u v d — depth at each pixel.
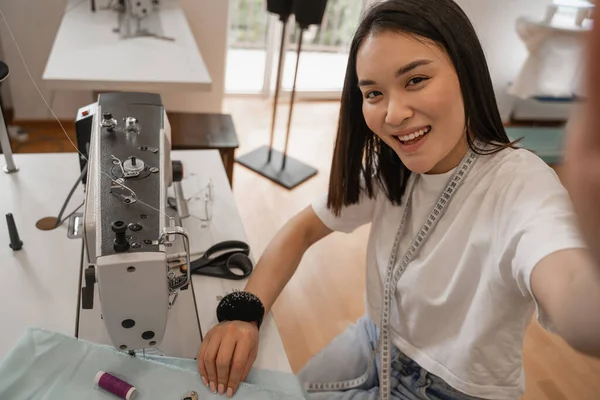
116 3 2.51
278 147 3.27
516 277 0.78
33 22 2.76
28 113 3.03
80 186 1.34
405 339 1.09
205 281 1.09
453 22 0.82
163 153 1.01
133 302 0.79
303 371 1.19
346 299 2.19
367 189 1.12
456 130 0.87
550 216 0.76
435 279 0.99
